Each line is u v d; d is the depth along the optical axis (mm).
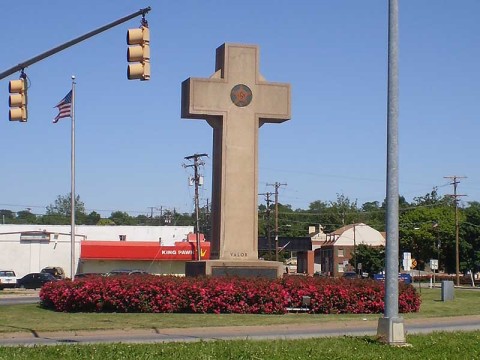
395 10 17328
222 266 30297
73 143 47531
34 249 75625
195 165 72125
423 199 145750
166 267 75500
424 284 79375
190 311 28359
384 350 15891
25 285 60875
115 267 75312
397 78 17281
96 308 28391
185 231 80250
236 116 30797
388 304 17203
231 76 30891
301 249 111562
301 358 14570
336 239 110188
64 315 27172
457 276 83062
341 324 25562
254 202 30750
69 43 16688
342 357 14703
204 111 30469
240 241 30578
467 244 95375
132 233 79062
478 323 27625
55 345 17266
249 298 28453
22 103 17547
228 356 14836
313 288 29188
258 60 31219
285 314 28328
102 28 16453
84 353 15281
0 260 75125
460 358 14867
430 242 96438
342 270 108438
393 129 17188
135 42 15977
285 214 156000
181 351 15570
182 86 31516
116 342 18812
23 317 26391
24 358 14555
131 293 28156
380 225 147500
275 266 30812
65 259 75938
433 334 20219
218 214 30875
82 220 169500
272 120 31406
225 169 30562
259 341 18125
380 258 92438
